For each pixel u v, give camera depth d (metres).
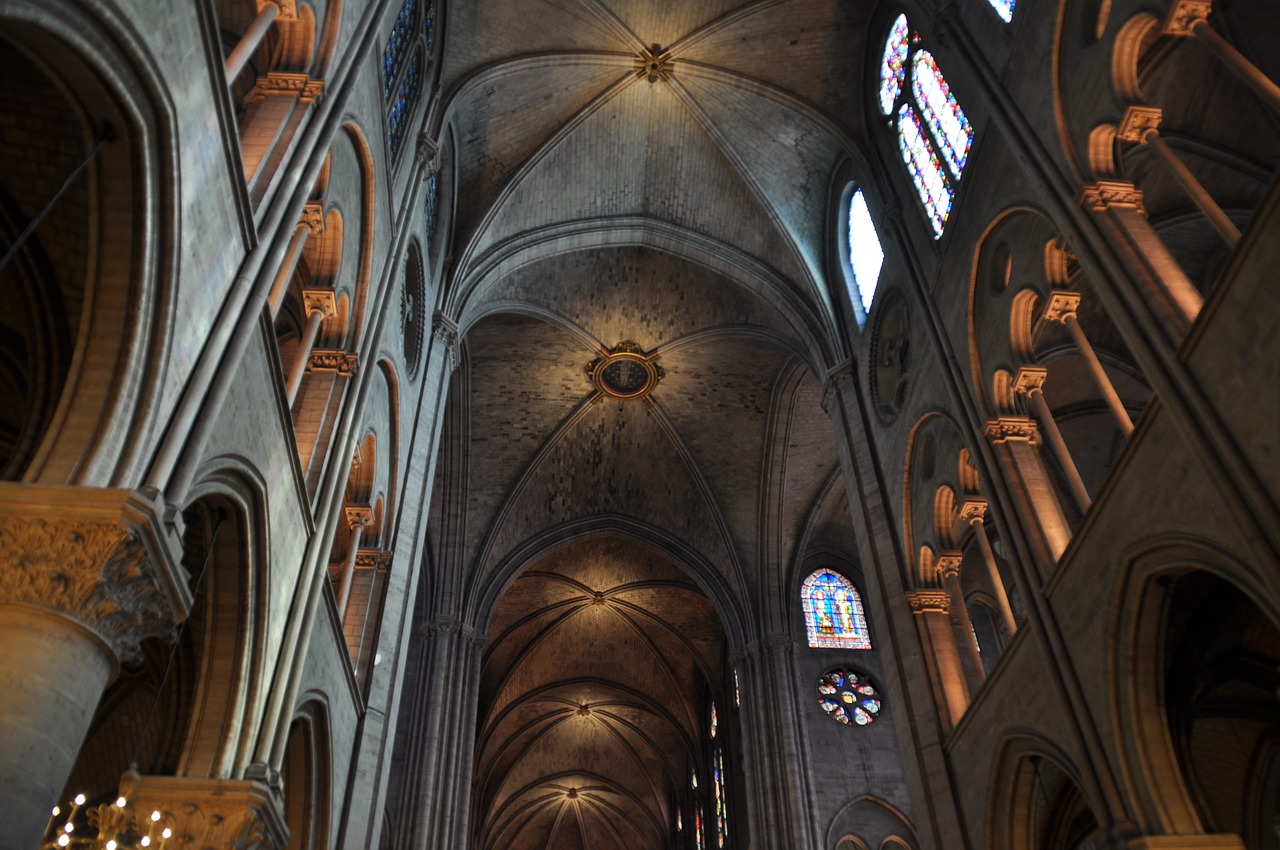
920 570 17.95
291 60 10.98
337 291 12.69
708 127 23.23
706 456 30.53
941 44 16.83
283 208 9.39
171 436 6.92
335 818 13.12
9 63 7.29
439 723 25.78
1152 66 12.92
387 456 16.38
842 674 29.19
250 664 9.48
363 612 15.45
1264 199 8.88
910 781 16.55
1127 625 10.99
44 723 5.69
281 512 10.05
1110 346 18.23
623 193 24.80
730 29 21.75
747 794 26.66
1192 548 9.81
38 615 5.95
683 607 34.88
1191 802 10.47
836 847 25.61
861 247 22.48
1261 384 8.88
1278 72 12.41
